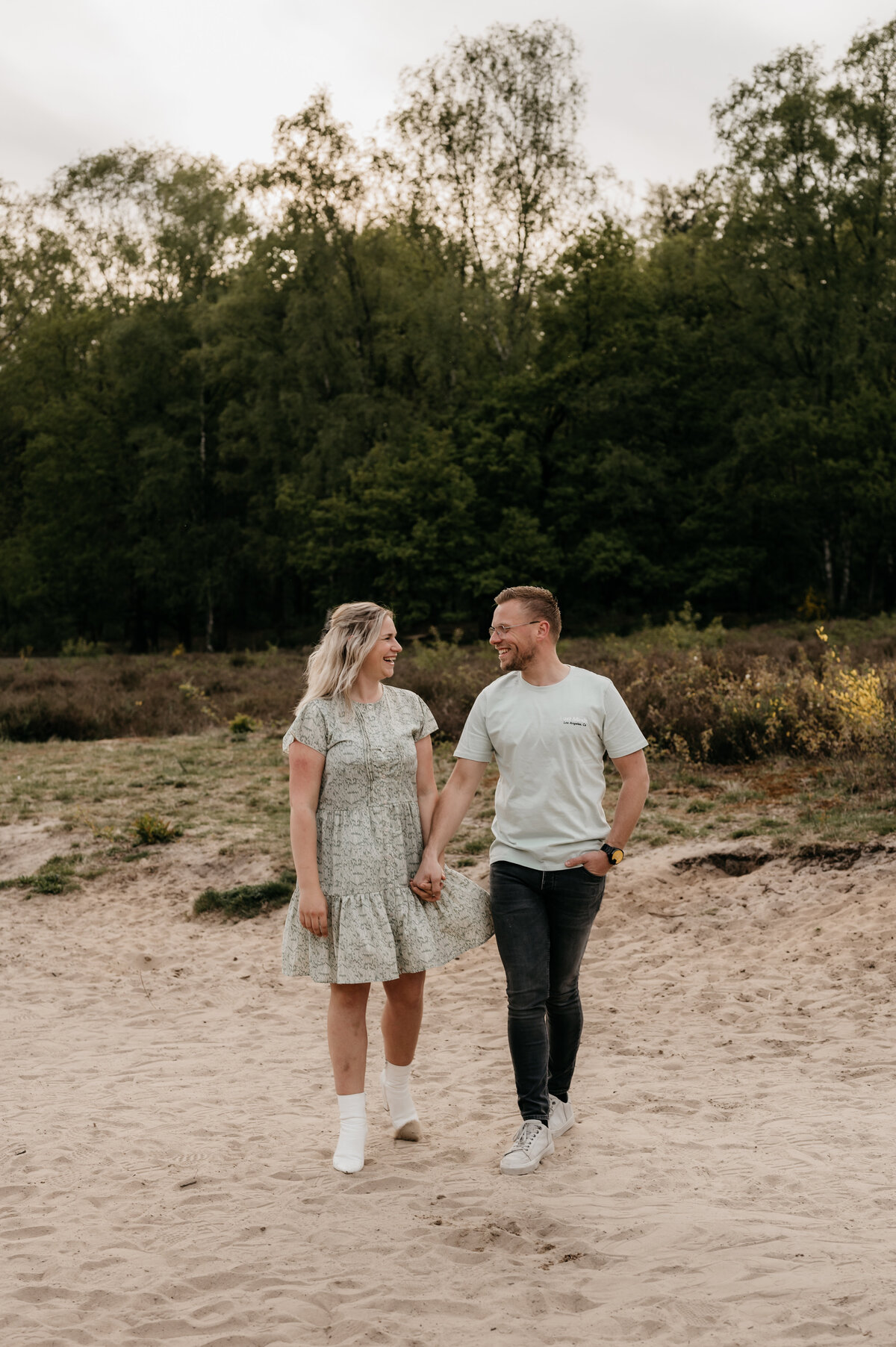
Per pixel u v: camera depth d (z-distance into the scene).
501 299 39.34
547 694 3.58
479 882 7.95
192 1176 3.65
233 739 15.08
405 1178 3.48
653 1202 3.20
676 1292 2.64
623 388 36.78
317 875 3.49
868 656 16.27
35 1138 4.16
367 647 3.61
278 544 40.19
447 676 16.23
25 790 12.05
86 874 9.18
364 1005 3.65
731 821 8.69
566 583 38.78
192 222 41.62
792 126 34.66
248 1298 2.77
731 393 38.62
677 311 41.19
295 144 36.97
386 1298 2.71
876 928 6.07
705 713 11.44
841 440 34.88
